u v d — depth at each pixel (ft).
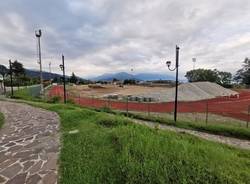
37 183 14.28
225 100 120.47
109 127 27.76
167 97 118.62
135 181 12.64
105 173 14.37
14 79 204.33
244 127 42.47
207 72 286.66
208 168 13.01
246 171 13.84
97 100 100.94
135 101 102.22
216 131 39.17
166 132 23.76
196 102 107.55
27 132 28.94
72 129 29.07
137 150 15.83
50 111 48.88
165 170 12.80
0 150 21.36
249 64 310.45
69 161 17.33
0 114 43.57
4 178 15.15
